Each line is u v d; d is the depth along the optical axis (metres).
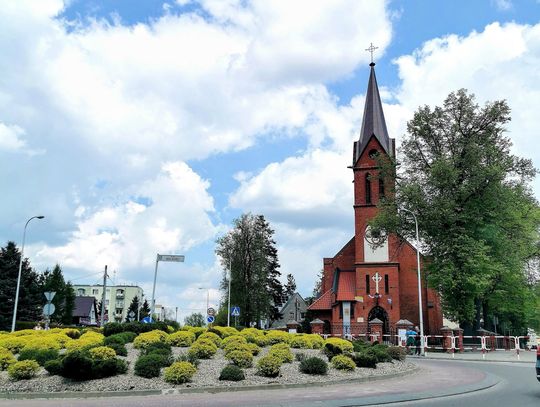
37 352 17.81
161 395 14.22
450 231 40.97
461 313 40.53
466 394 14.71
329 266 59.88
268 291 72.81
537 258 50.09
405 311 53.31
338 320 53.31
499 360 30.50
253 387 15.30
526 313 60.66
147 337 22.00
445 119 43.47
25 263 65.06
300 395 14.23
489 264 39.53
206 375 16.45
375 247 50.06
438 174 40.97
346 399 13.36
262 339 25.77
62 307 86.50
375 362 20.42
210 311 47.56
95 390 14.30
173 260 37.75
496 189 40.84
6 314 60.88
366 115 56.97
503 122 42.44
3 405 12.63
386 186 48.25
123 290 158.12
